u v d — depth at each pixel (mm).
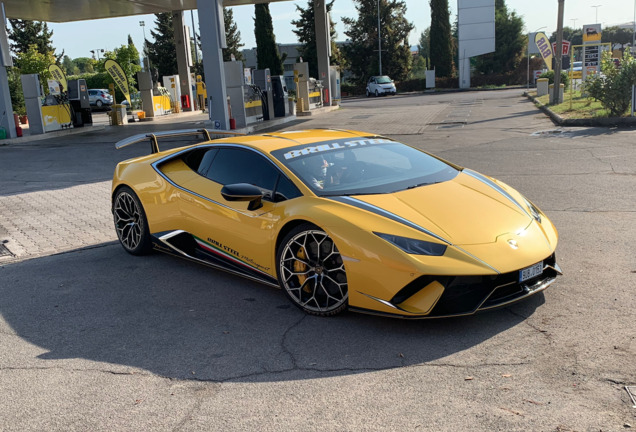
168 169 5293
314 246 3910
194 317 4086
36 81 18984
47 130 20078
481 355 3244
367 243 3551
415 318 3455
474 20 46625
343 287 3771
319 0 26844
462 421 2625
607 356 3131
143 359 3473
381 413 2734
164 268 5262
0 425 2832
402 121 19078
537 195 7305
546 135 13266
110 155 14078
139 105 37000
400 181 4312
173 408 2900
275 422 2715
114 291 4723
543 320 3633
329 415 2746
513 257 3514
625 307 3746
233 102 18172
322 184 4156
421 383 2988
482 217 3809
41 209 8188
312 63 53375
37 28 54469
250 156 4602
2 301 4629
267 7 47750
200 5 16172
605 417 2584
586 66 22453
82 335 3887
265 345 3564
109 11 26188
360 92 51781
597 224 5797
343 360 3301
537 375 2990
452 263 3387
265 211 4211
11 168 12586
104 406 2957
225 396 2988
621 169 8555
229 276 4945
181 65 31062
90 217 7539
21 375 3350
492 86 46312
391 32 53938
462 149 11906
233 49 60031
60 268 5438
